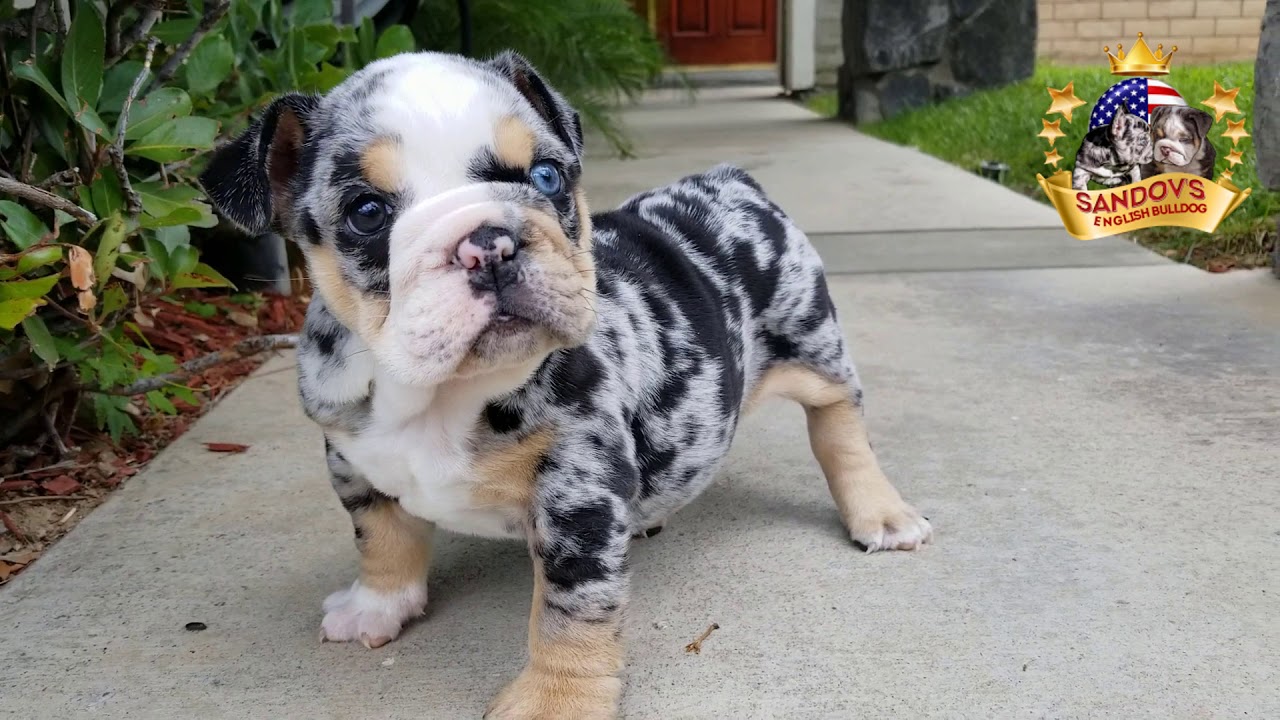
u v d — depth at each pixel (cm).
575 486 58
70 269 70
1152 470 80
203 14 86
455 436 58
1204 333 107
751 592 68
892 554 71
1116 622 64
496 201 53
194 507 78
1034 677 60
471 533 63
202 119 77
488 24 199
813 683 60
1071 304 119
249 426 91
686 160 226
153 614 67
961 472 81
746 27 409
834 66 368
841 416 73
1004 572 69
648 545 73
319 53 98
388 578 65
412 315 52
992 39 274
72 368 82
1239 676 60
